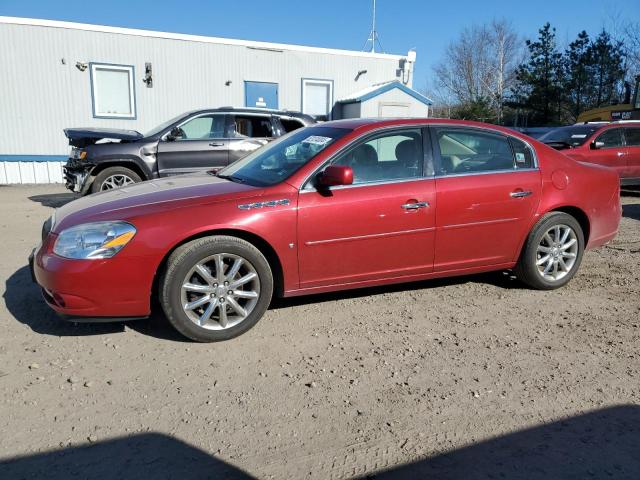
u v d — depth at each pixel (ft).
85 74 46.83
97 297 11.65
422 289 16.69
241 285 12.68
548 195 15.89
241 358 11.91
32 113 45.83
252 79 52.65
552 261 16.39
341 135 14.10
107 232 11.65
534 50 122.31
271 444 8.93
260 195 12.83
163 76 49.26
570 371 11.59
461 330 13.65
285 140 16.20
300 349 12.42
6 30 43.86
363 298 15.80
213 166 30.86
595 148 36.45
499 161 15.57
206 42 50.16
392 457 8.65
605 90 117.91
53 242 11.94
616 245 22.95
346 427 9.43
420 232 14.32
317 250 13.29
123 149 29.32
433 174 14.58
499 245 15.56
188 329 12.25
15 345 12.26
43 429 9.18
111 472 8.16
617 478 8.25
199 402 10.12
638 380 11.24
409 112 56.34
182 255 12.01
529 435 9.30
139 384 10.71
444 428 9.46
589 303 15.72
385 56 58.13
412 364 11.78
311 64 55.11
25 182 46.55
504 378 11.23
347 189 13.56
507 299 15.93
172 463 8.41
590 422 9.71
